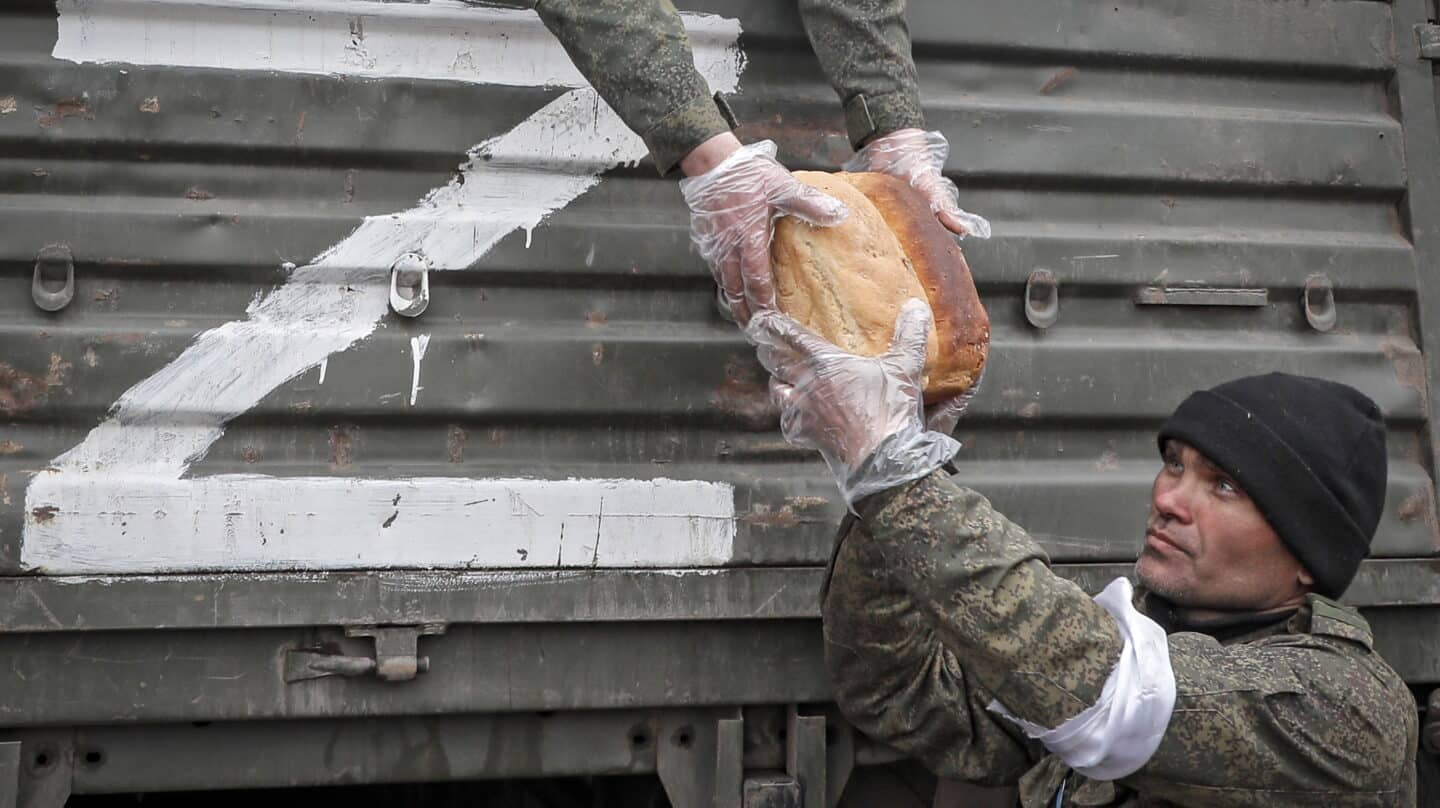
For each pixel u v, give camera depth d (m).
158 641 5.88
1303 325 7.59
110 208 6.04
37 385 5.87
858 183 5.82
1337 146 7.72
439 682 6.12
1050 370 7.08
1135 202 7.47
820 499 6.62
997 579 4.46
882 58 6.40
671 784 6.49
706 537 6.46
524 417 6.36
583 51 5.52
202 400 6.01
